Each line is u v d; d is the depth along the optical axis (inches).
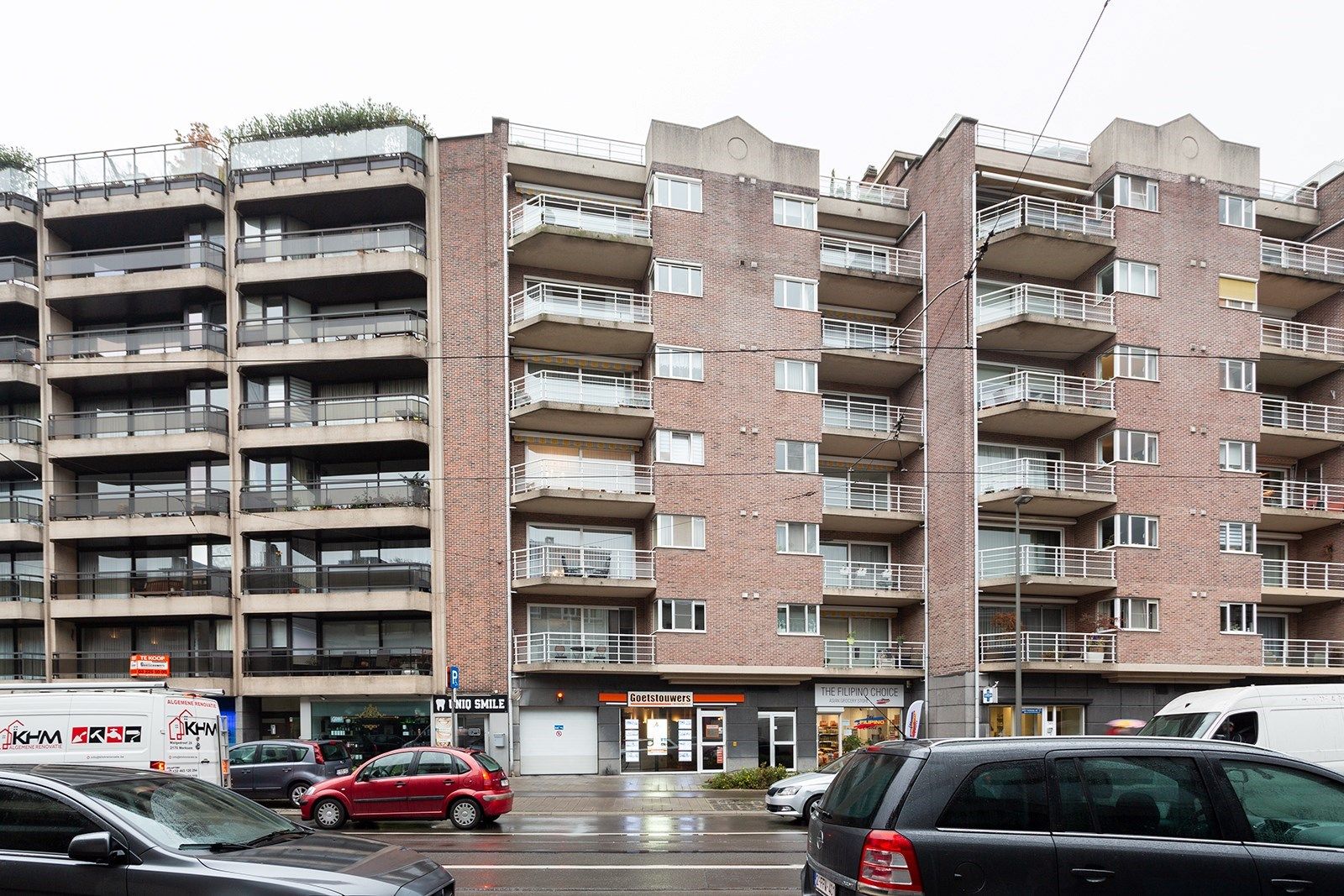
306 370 1166.3
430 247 1155.3
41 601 1157.1
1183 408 1188.5
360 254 1134.4
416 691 1079.0
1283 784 235.6
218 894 234.5
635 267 1195.9
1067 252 1194.6
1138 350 1184.2
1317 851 226.1
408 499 1114.7
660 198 1173.7
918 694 1197.7
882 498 1246.9
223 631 1138.0
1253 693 517.7
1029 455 1223.5
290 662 1113.4
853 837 228.4
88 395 1217.4
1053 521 1205.7
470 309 1142.3
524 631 1117.7
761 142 1226.0
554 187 1198.9
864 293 1274.6
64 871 240.4
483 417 1125.7
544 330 1122.7
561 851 530.3
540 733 1095.0
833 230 1301.7
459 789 639.8
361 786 646.5
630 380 1166.3
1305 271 1274.6
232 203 1183.6
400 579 1098.7
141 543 1187.3
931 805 223.0
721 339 1169.4
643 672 1082.7
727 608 1122.0
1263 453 1321.4
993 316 1184.2
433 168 1169.4
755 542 1143.0
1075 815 224.8
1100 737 239.0
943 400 1202.0
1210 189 1242.6
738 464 1152.2
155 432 1175.0
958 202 1190.9
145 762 593.9
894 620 1256.2
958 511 1154.7
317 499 1128.2
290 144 1176.2
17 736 594.2
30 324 1268.5
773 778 961.5
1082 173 1237.1
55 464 1170.0
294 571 1110.4
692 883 433.1
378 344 1118.4
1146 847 221.8
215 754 642.8
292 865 245.0
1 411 1266.0
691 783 1036.5
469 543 1106.7
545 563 1091.3
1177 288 1208.8
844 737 1169.4
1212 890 219.5
